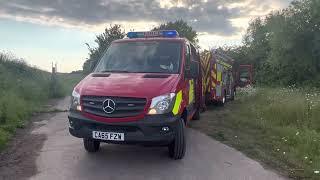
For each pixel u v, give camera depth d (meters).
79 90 7.35
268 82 32.62
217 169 7.13
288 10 28.67
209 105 17.52
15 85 17.89
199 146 8.93
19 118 12.16
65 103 18.45
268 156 8.13
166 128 6.87
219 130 10.95
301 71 29.08
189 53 8.91
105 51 9.02
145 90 6.99
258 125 11.38
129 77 7.64
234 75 23.39
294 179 6.70
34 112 14.31
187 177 6.64
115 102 6.89
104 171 6.88
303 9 27.83
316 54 27.45
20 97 16.50
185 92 7.96
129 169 7.02
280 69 31.22
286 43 28.19
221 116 14.00
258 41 45.88
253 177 6.72
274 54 29.75
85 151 8.28
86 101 7.10
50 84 22.25
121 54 8.66
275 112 12.23
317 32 27.00
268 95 17.77
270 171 7.09
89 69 9.02
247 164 7.50
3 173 6.69
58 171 6.84
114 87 7.14
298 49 28.12
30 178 6.43
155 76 7.66
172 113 6.99
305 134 9.55
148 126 6.78
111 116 6.86
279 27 28.70
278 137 9.87
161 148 8.59
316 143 8.70
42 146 8.73
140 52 8.59
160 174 6.76
